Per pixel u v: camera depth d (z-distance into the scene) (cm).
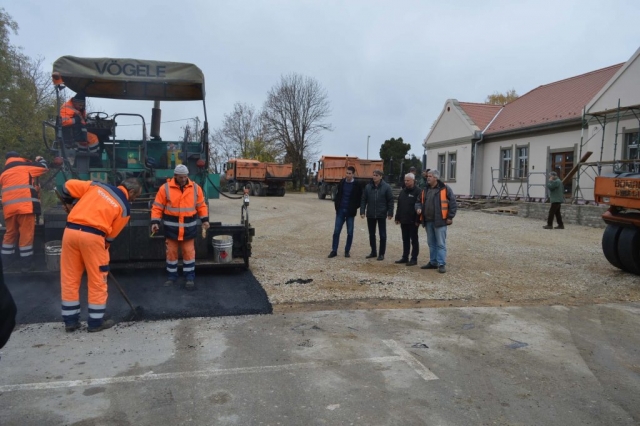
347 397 370
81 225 488
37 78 2069
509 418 344
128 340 480
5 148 1515
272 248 1073
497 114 2673
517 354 467
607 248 848
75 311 500
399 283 749
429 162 3019
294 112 4603
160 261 717
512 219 1827
